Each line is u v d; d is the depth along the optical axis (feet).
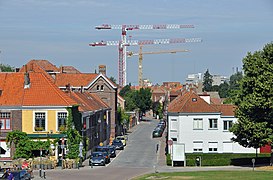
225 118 330.54
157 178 223.51
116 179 225.76
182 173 243.19
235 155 321.11
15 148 278.05
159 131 510.99
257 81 263.08
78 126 298.76
